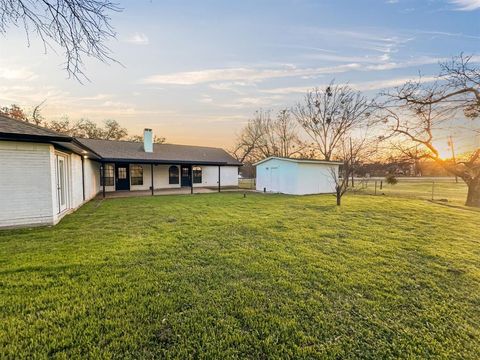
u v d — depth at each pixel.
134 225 6.12
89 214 7.68
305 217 7.32
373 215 7.80
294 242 4.81
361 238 5.17
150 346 1.99
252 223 6.39
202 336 2.12
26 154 5.86
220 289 2.92
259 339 2.10
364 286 3.05
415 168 17.17
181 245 4.52
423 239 5.18
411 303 2.69
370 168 16.77
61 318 2.30
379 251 4.36
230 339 2.08
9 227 5.71
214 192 16.14
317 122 26.83
